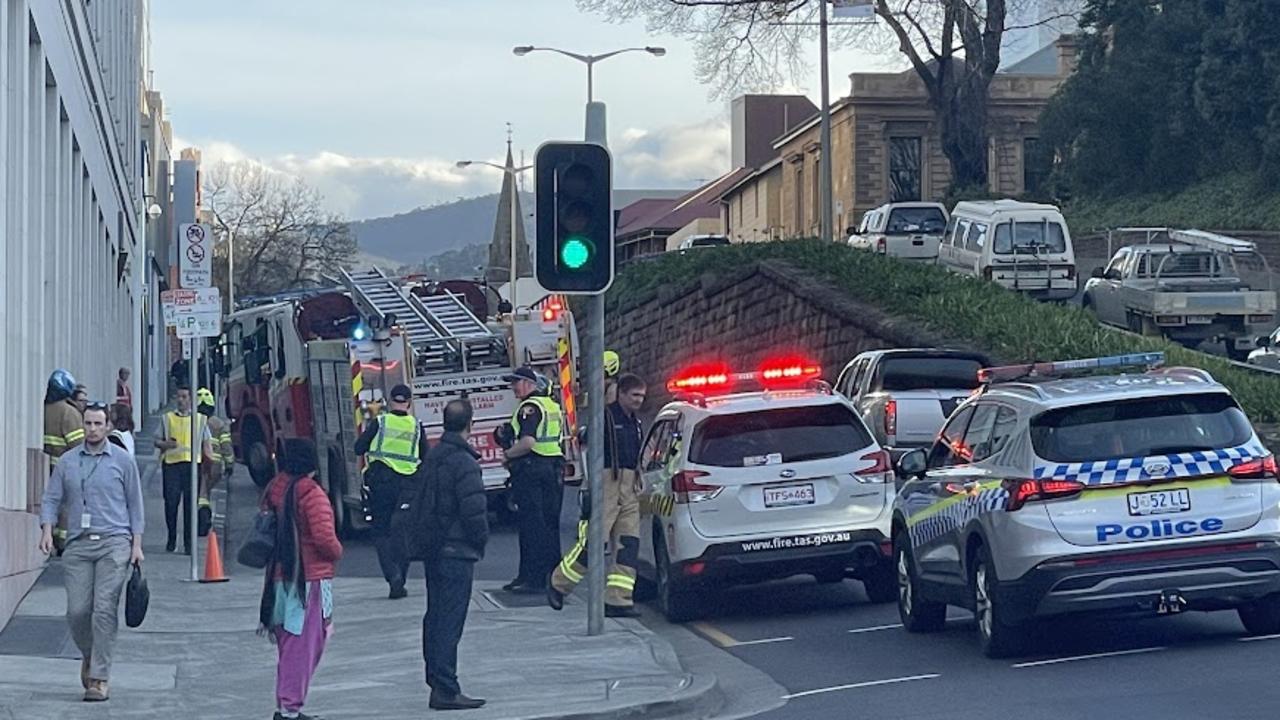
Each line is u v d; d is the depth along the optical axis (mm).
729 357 43562
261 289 108875
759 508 15578
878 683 12227
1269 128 56125
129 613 12250
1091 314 31828
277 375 28016
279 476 10961
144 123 73062
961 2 55281
